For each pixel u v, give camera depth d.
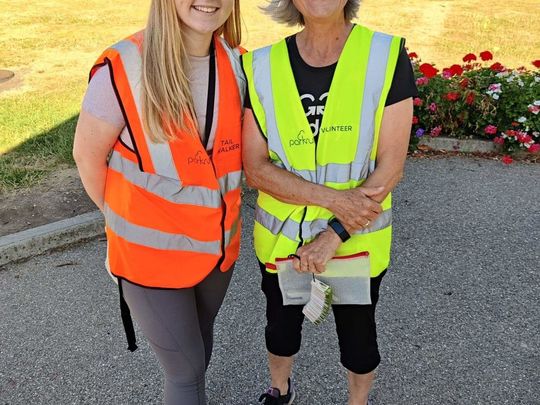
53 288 3.46
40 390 2.69
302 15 1.95
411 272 3.58
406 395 2.63
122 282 1.95
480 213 4.32
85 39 9.60
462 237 3.99
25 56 8.62
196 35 1.74
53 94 6.88
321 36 1.87
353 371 2.20
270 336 2.28
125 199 1.83
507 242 3.93
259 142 1.99
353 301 2.04
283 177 1.96
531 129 5.30
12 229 3.97
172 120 1.71
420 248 3.84
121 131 1.76
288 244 2.04
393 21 10.96
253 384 2.72
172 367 1.99
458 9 12.13
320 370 2.79
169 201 1.82
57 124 5.80
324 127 1.91
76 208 4.24
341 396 2.65
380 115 1.89
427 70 5.39
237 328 3.09
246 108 1.97
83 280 3.53
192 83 1.77
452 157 5.35
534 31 10.34
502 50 9.05
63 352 2.94
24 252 3.75
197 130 1.78
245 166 2.03
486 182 4.84
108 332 3.08
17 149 5.20
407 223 4.17
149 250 1.87
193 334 1.98
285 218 2.05
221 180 1.90
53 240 3.84
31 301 3.34
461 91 5.38
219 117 1.83
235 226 2.03
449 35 9.98
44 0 12.79
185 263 1.90
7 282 3.52
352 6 1.87
